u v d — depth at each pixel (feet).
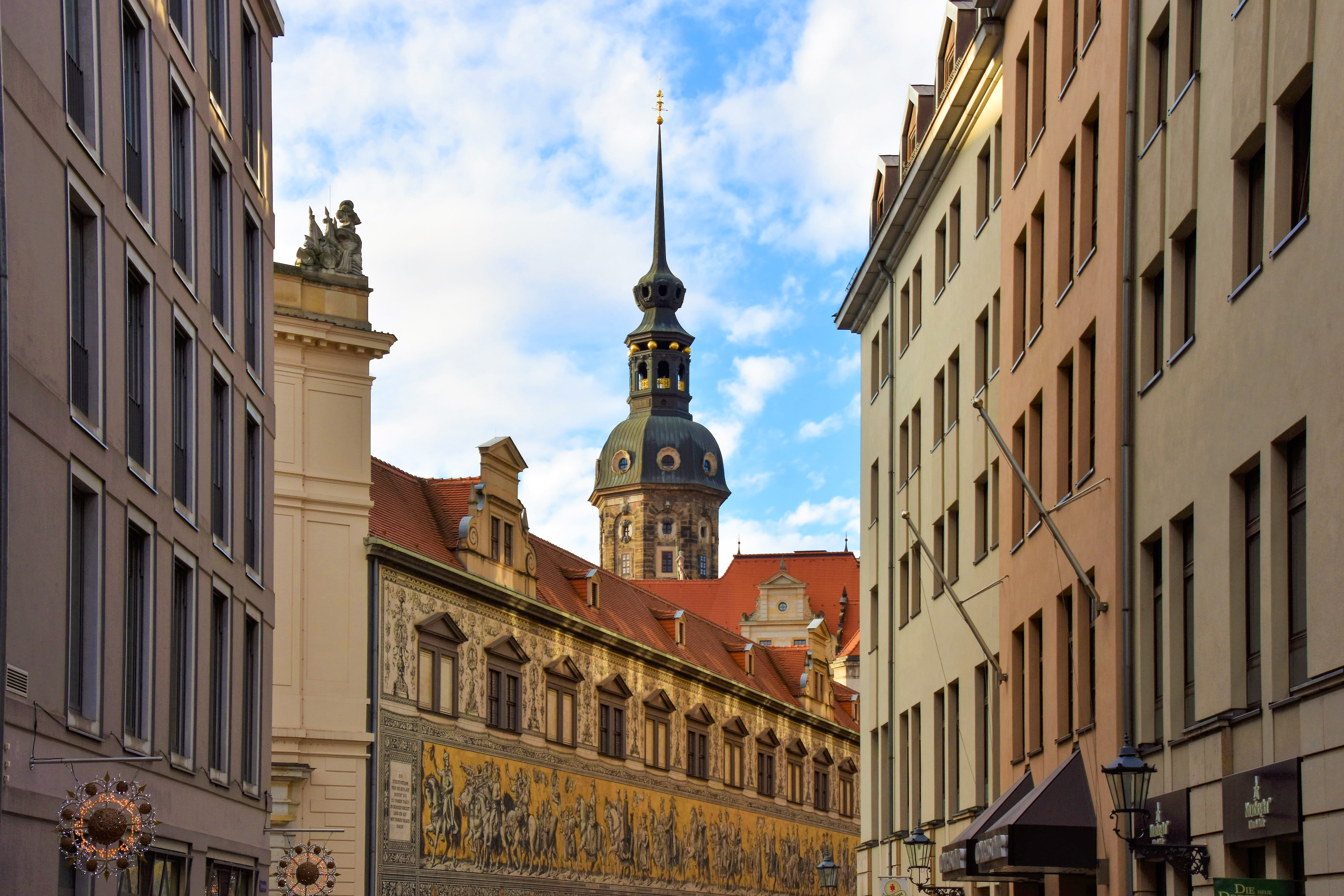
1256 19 68.44
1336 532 58.95
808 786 286.87
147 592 90.33
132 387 90.48
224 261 112.37
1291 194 65.77
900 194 146.92
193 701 99.35
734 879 251.19
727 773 253.65
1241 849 69.62
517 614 193.16
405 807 166.50
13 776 69.62
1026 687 105.91
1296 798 61.77
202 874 101.50
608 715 215.72
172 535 95.20
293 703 159.94
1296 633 64.64
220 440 110.42
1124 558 84.38
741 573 504.02
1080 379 94.73
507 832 186.39
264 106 125.90
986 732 121.80
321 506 165.68
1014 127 113.39
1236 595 69.97
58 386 75.97
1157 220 81.66
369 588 166.09
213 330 107.04
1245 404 68.74
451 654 178.50
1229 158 71.51
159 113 95.25
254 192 121.39
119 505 85.05
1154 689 82.17
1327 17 60.64
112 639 83.20
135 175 91.76
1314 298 61.52
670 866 229.66
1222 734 70.59
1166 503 79.36
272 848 155.43
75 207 81.20
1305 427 63.41
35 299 73.26
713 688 250.78
